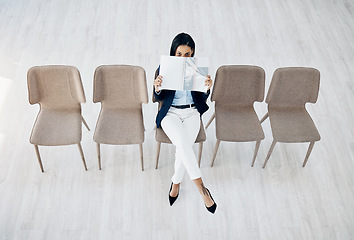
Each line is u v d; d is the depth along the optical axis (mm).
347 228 2641
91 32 3869
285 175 2920
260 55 3789
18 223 2537
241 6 4332
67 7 4133
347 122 3283
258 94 2717
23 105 3207
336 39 4051
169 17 4102
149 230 2564
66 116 2645
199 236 2555
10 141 2971
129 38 3834
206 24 4062
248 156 3029
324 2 4508
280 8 4367
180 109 2588
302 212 2707
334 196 2809
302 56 3826
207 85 2398
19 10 4047
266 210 2707
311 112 3336
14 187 2717
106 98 2643
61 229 2529
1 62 3512
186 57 2324
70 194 2709
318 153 3066
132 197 2723
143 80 2547
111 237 2518
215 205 2541
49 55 3611
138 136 2562
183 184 2824
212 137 3145
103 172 2850
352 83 3609
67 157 2920
